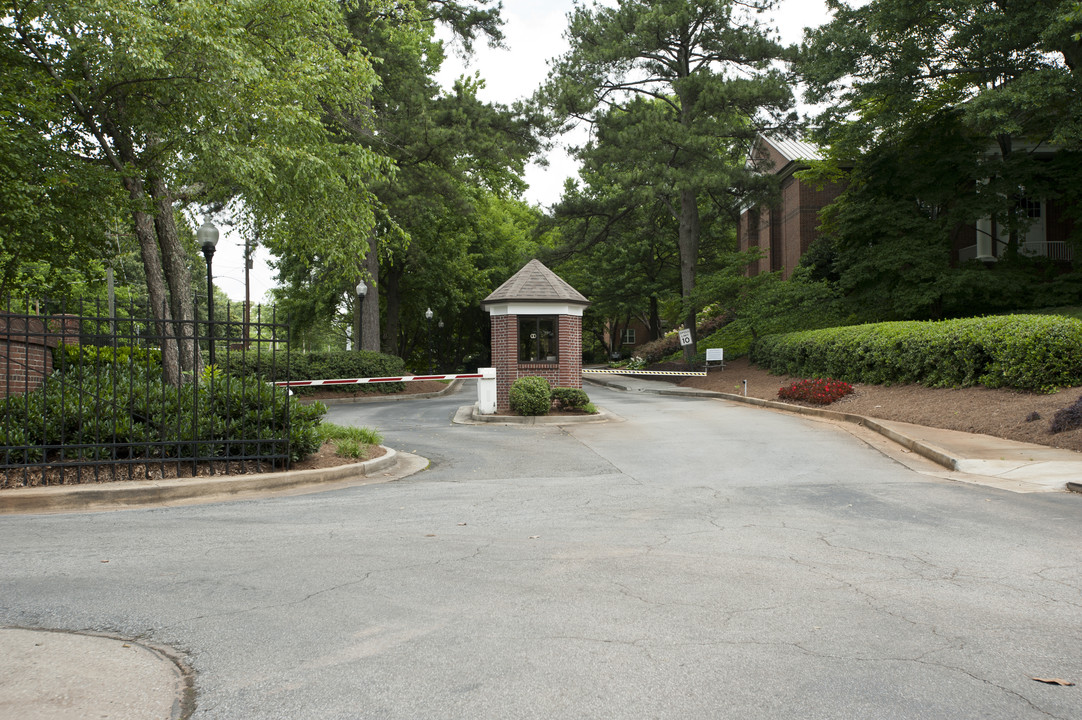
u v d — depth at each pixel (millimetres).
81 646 3895
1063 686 3410
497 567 5391
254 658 3744
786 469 10398
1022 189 27062
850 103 26812
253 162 11180
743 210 48375
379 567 5383
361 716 3137
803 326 30812
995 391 14719
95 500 8109
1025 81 21641
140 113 11305
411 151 26484
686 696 3309
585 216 37688
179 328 11844
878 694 3328
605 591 4816
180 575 5168
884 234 28641
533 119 30406
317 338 53375
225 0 10828
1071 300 25984
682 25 31594
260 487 9156
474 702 3258
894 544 6086
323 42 13688
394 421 18844
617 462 11430
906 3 23281
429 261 40812
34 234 11180
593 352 67375
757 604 4559
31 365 11906
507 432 16000
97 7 9586
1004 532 6449
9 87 9922
